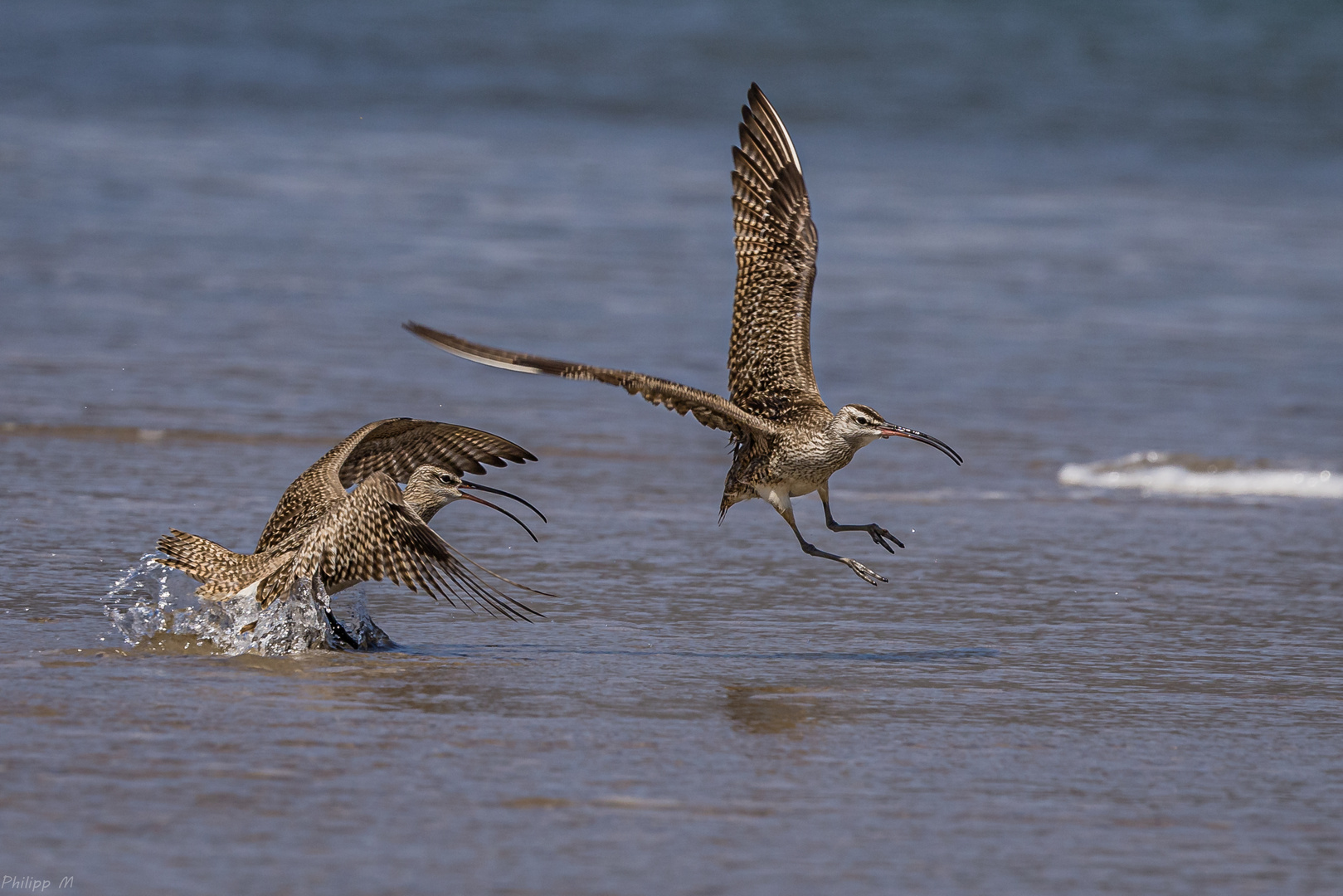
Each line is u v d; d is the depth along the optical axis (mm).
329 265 25828
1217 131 46656
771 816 7242
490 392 19375
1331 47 61625
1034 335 23531
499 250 27781
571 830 6965
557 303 24047
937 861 6770
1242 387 20938
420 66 53219
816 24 64750
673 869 6582
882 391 20156
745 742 8414
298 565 10031
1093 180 38812
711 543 13883
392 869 6480
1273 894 6520
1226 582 12852
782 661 10320
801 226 10852
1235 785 7902
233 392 18391
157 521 13367
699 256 28094
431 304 23594
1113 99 51469
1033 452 17828
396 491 10000
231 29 58688
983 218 33094
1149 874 6695
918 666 10266
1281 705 9453
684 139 42500
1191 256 29938
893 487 16359
